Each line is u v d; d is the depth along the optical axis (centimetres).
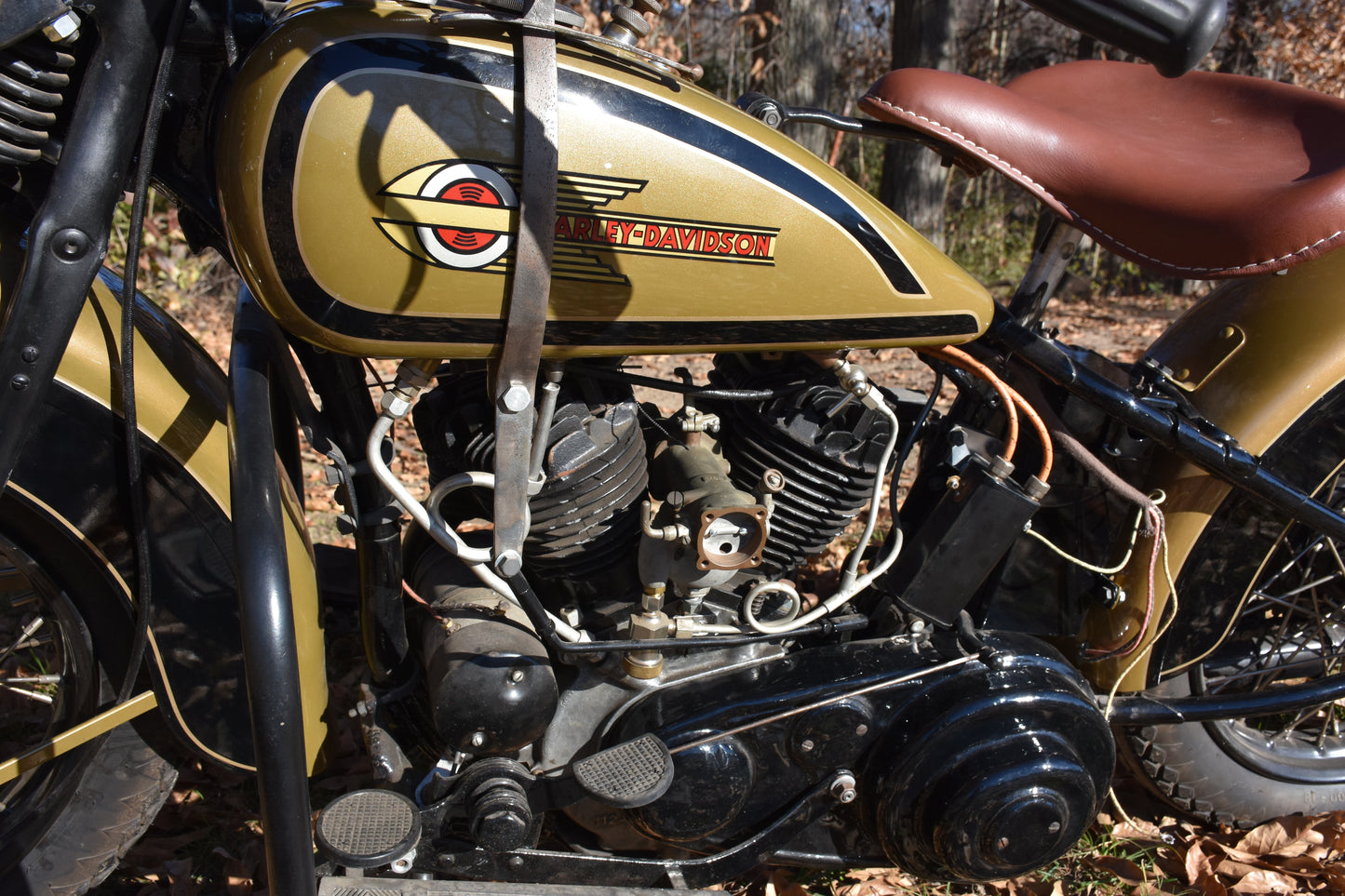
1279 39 1016
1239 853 188
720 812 146
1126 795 208
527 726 137
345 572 197
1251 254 128
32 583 129
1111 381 150
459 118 107
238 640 130
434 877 150
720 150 117
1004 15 1323
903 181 881
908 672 149
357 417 132
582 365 132
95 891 175
